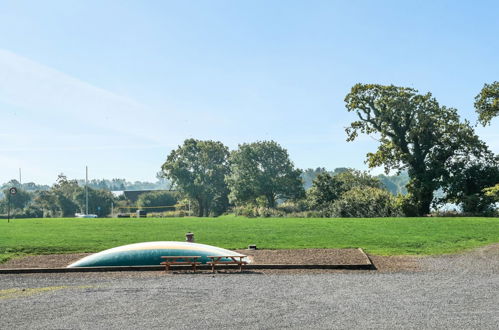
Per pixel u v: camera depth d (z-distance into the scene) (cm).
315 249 2011
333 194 5950
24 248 2044
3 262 1742
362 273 1491
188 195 9494
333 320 914
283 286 1269
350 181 6394
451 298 1112
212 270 1554
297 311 988
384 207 4956
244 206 8456
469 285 1282
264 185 8256
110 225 3294
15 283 1348
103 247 2102
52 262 1730
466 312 975
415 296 1135
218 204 9856
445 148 5200
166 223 3500
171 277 1430
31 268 1559
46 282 1360
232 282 1333
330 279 1377
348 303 1060
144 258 1650
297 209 6719
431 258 1831
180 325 884
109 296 1149
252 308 1015
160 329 860
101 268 1567
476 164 5159
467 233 2583
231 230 2855
